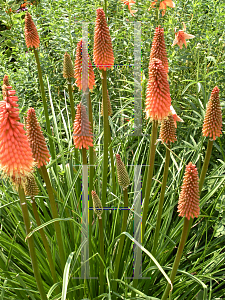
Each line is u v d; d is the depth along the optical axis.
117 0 1.81
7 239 1.01
